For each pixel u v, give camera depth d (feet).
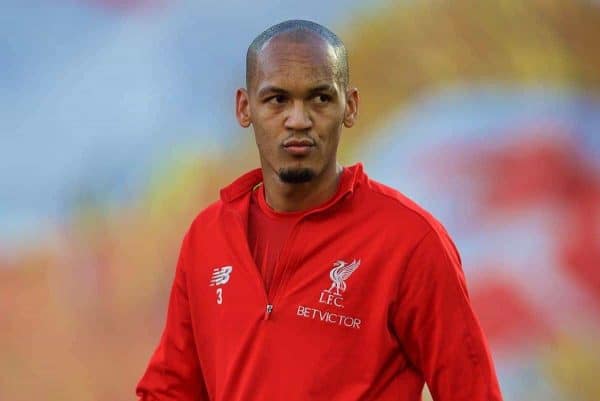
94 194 66.80
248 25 68.64
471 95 67.46
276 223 31.89
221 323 31.58
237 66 68.39
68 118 67.31
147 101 67.82
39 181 66.54
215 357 31.94
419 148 67.31
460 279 30.60
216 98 68.13
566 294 65.51
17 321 65.16
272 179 31.45
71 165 66.95
